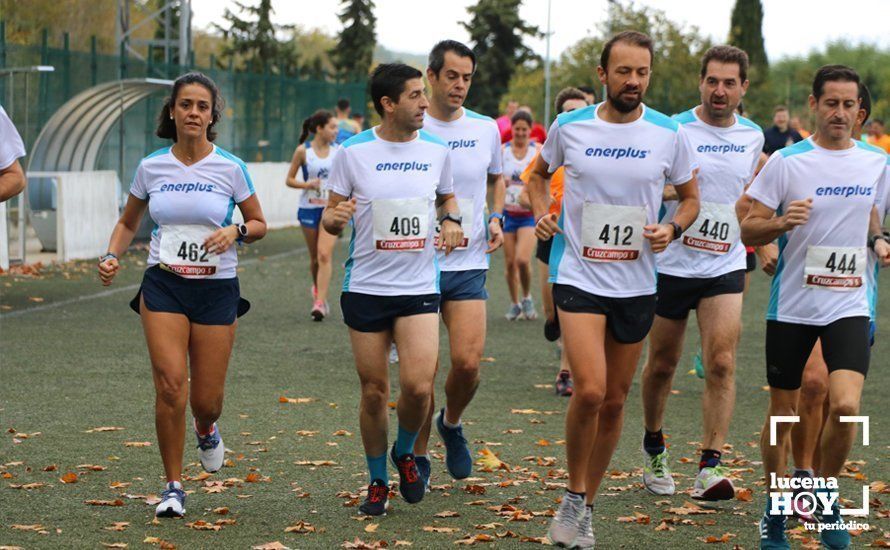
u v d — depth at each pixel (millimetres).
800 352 7113
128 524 7008
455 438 8211
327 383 11938
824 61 79375
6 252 20781
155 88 24281
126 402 10719
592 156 6797
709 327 8188
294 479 8258
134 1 63375
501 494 8000
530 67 75875
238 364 12938
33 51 23594
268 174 32969
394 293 7227
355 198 7320
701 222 8305
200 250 7352
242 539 6754
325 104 38688
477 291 8227
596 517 7480
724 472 7883
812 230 6965
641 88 6715
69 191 22594
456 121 8578
